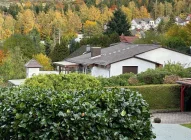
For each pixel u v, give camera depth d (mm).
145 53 33938
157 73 24938
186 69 27953
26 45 51344
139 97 8328
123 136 7668
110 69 32562
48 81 18031
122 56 33781
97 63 34188
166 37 50188
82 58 40688
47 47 65750
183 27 51969
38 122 7488
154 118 18781
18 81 32750
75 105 7551
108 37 59438
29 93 8461
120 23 67375
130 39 61219
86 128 7363
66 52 56906
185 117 20312
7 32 73375
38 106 7602
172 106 23109
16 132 7645
